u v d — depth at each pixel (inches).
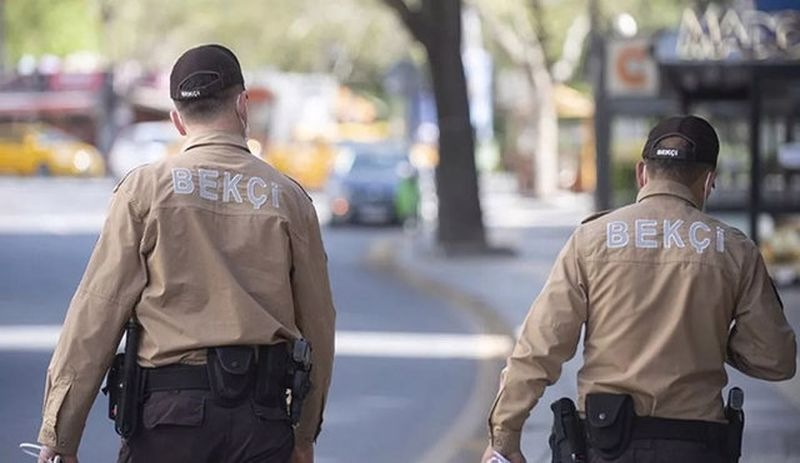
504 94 5511.8
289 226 461.4
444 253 2420.0
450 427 1044.5
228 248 453.7
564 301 464.8
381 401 1147.3
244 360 443.2
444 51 2432.3
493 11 4128.9
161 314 447.8
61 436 447.8
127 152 5044.3
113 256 450.3
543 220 3481.8
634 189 2982.3
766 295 470.0
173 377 444.1
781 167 1910.7
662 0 3917.3
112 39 6067.9
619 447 456.4
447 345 1471.5
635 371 457.4
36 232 2896.2
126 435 446.0
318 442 988.6
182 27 5999.0
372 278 2149.4
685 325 459.2
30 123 5492.1
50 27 6412.4
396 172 3176.7
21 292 1877.5
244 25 5777.6
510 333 1562.5
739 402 464.4
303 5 5565.9
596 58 2755.9
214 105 468.4
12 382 1189.1
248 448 442.6
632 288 461.4
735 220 2108.8
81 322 447.2
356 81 6432.1
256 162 469.1
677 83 1911.9
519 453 473.4
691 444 456.4
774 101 1923.0
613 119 2837.1
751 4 1868.8
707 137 478.6
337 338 1510.8
